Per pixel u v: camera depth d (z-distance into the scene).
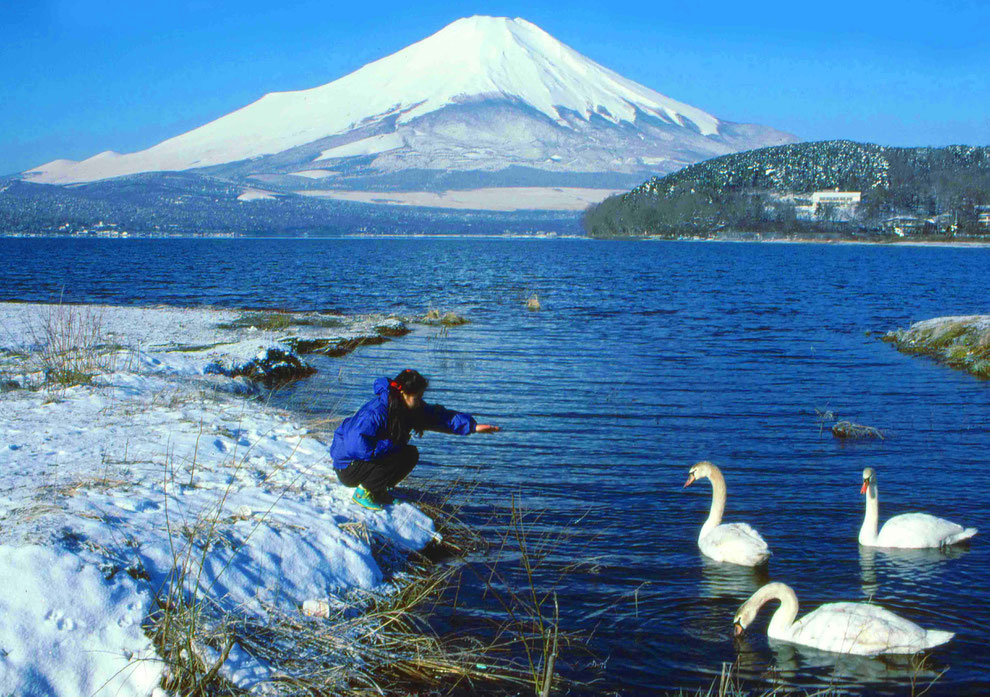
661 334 26.05
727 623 6.68
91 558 5.43
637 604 6.95
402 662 5.87
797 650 6.29
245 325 24.91
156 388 13.12
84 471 7.66
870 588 7.32
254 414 11.77
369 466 7.81
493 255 107.00
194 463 8.02
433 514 8.64
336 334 23.62
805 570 7.69
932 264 84.31
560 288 47.75
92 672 4.77
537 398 15.56
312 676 5.39
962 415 14.29
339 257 96.19
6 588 4.92
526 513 9.01
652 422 13.59
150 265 70.94
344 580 6.70
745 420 13.81
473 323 29.06
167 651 5.08
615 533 8.49
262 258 91.38
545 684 5.42
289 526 6.98
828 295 43.34
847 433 12.65
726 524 8.16
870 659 6.15
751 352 22.05
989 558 8.00
